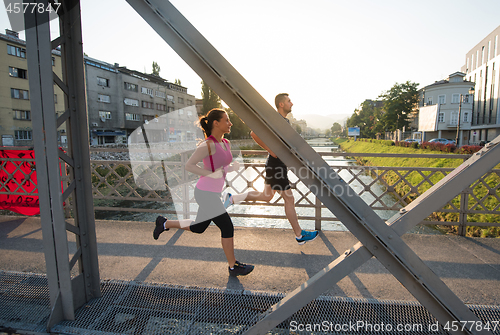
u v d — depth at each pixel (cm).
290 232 314
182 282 205
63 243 156
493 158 118
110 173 341
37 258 246
